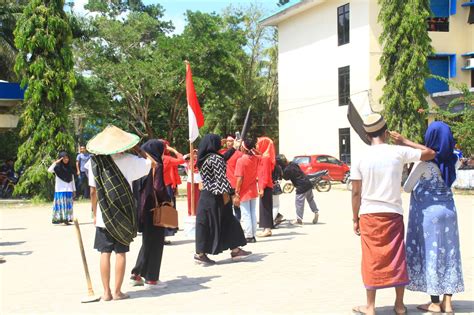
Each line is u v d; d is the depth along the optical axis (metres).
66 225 14.69
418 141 26.36
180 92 32.31
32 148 21.97
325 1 34.28
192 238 11.89
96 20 31.00
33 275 8.30
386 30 26.88
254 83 45.94
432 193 5.80
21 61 21.84
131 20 33.53
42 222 15.53
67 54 22.25
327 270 8.26
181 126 37.53
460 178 24.70
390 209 5.55
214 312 6.16
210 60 30.97
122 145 6.46
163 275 8.25
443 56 32.75
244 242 9.10
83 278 8.08
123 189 6.54
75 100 27.16
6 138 30.06
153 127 36.97
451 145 5.84
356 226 5.90
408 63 26.44
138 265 7.46
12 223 15.34
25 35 21.61
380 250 5.55
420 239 5.82
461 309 6.07
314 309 6.22
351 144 32.69
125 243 6.71
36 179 21.56
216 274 8.23
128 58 31.97
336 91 33.88
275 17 38.62
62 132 22.23
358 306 6.03
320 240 11.16
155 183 7.37
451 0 32.59
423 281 5.79
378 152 5.62
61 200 14.76
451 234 5.77
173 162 11.59
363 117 6.02
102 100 27.91
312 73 36.16
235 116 44.88
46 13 21.73
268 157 11.70
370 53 30.95
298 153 37.94
